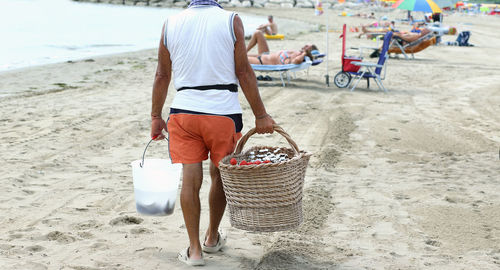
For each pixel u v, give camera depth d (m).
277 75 16.41
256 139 8.64
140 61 19.55
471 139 8.91
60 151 7.73
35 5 57.03
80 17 44.00
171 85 14.34
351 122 9.99
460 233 4.91
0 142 8.13
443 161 7.54
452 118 10.73
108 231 4.85
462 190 6.18
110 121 9.76
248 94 4.07
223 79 3.96
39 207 5.46
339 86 14.45
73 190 6.05
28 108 10.75
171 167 4.13
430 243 4.70
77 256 4.26
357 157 7.70
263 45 14.93
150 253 4.36
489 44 31.69
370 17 52.78
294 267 4.14
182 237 4.75
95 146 8.09
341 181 6.55
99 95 12.54
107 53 22.06
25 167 6.86
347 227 5.06
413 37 22.45
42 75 15.52
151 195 4.13
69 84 14.15
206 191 6.10
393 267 4.18
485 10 68.50
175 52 3.98
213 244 4.38
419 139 8.84
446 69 19.38
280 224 3.95
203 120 3.92
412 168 7.19
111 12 52.28
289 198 3.92
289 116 10.49
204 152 4.10
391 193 6.09
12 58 19.58
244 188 3.88
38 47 23.62
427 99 12.91
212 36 3.92
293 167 3.91
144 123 9.70
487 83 16.06
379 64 14.10
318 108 11.37
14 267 4.00
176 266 4.11
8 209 5.36
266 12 59.34
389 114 10.86
